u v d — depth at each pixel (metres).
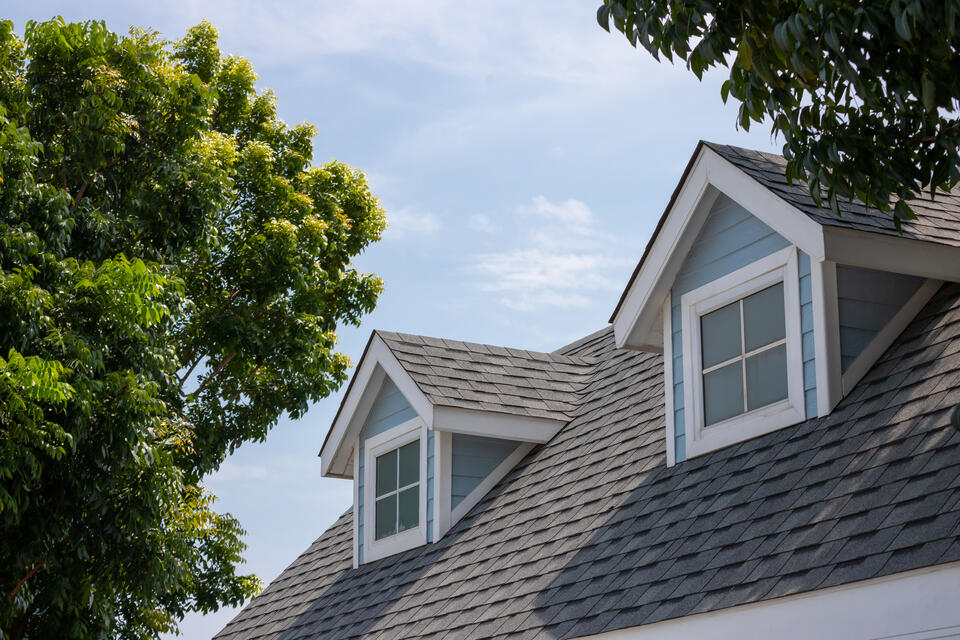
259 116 26.75
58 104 14.98
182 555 15.52
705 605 6.74
